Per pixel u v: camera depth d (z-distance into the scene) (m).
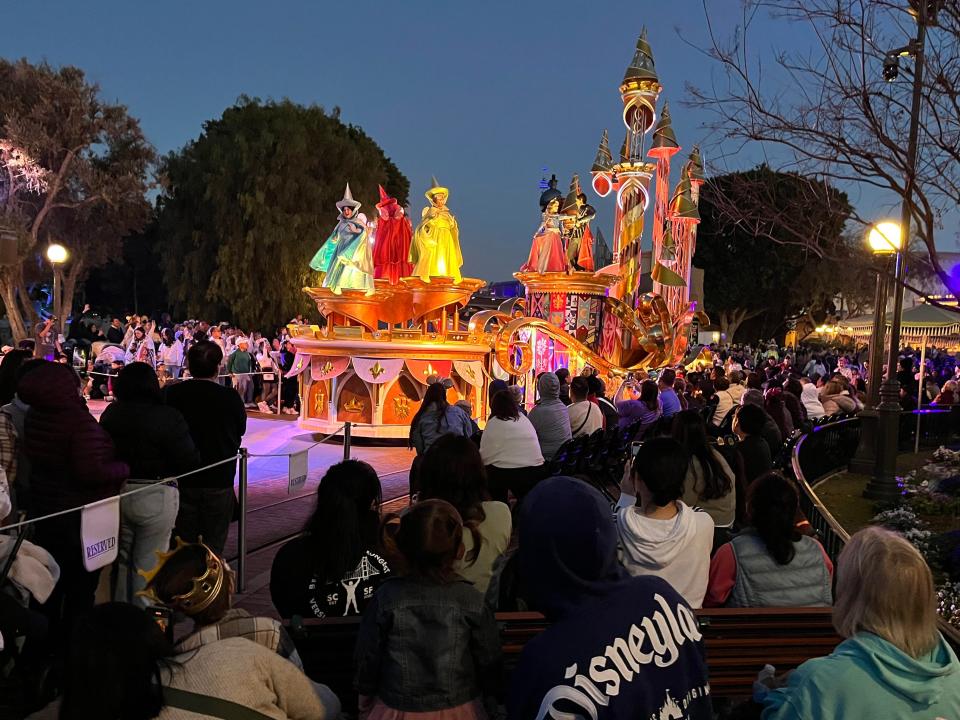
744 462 6.91
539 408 8.71
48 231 43.03
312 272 41.75
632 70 20.50
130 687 2.06
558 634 2.03
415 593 2.69
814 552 3.88
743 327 67.81
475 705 2.73
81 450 4.66
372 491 3.61
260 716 2.32
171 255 44.69
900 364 23.31
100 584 5.25
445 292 15.36
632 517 3.61
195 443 5.83
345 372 15.66
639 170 20.56
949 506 11.33
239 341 21.17
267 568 7.20
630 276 20.55
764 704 2.43
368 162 45.81
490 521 3.86
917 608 2.18
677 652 2.09
